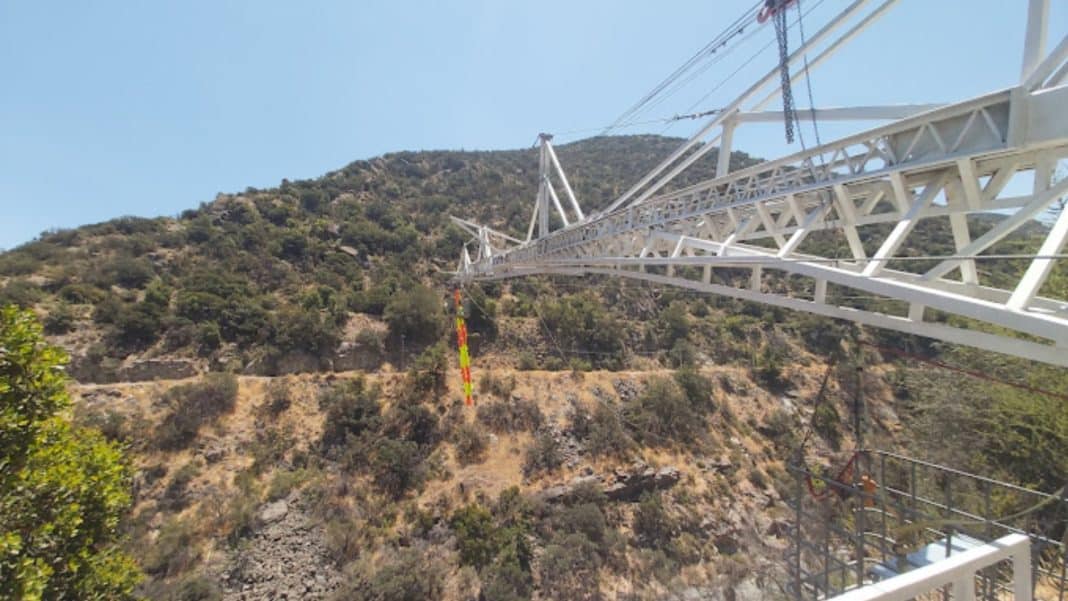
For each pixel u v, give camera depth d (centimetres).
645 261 1742
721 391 4134
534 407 3550
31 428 751
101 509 936
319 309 4388
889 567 766
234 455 2852
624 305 5556
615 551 2658
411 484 2883
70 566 809
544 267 3011
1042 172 737
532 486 3000
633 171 9331
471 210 7756
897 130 912
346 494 2741
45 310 3491
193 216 5662
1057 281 1731
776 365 4381
